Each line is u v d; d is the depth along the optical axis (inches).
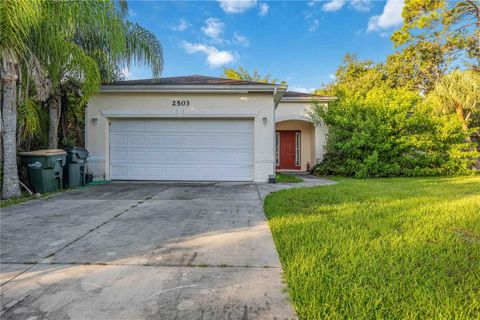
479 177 418.9
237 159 366.6
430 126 451.2
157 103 361.1
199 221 172.7
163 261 113.7
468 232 144.4
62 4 249.6
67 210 202.4
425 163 445.1
